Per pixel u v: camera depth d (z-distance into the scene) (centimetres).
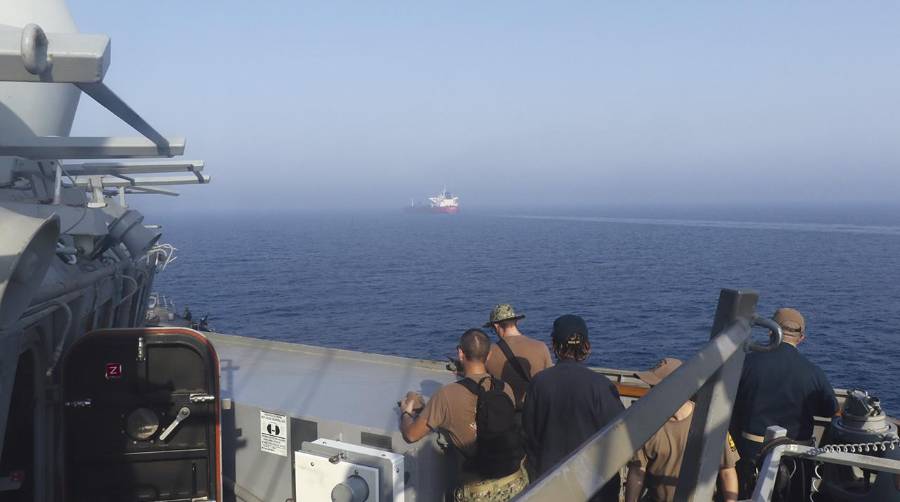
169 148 492
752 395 469
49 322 488
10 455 496
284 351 816
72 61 252
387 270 10581
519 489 410
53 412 511
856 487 476
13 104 636
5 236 274
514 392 479
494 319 491
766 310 6606
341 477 438
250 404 561
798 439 469
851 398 480
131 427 498
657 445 407
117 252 692
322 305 6950
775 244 15600
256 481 555
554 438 389
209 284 8638
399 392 611
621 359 4438
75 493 498
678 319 5881
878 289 8056
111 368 496
